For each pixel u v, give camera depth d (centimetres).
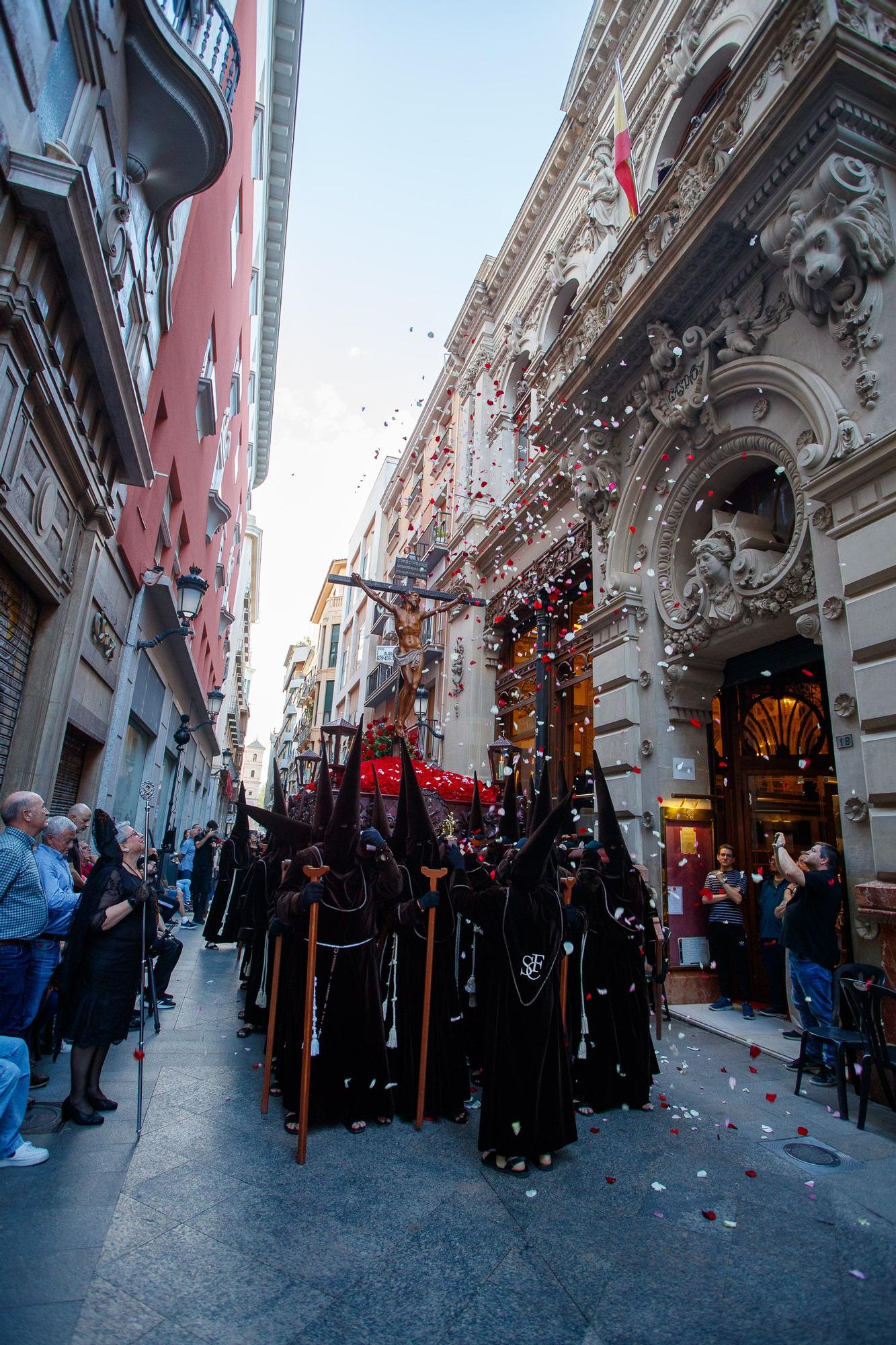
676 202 836
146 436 753
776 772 806
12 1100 349
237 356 1958
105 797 858
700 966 777
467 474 1755
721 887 761
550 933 390
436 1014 452
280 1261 274
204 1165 354
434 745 1723
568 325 1053
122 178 604
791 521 743
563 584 1231
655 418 868
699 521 862
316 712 4691
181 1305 243
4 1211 299
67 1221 294
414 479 2514
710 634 783
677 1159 381
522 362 1605
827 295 624
